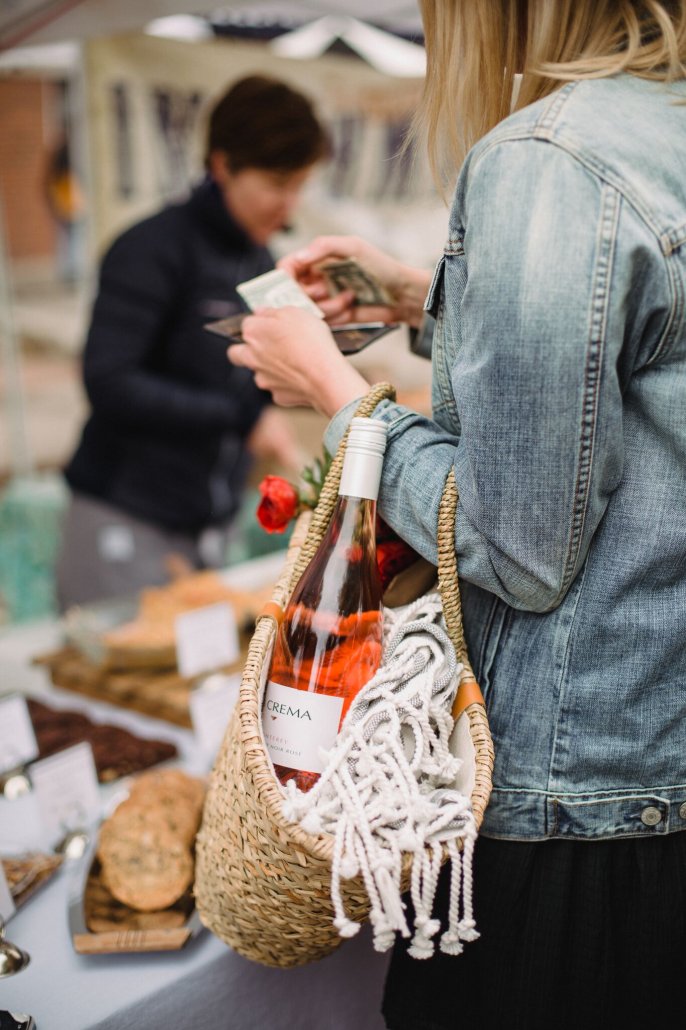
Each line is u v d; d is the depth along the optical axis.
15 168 5.32
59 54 2.74
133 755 1.21
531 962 0.70
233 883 0.69
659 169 0.58
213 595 1.63
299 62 2.95
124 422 2.03
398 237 3.18
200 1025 0.86
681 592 0.67
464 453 0.63
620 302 0.56
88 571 2.11
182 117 2.82
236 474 2.28
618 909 0.71
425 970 0.77
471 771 0.65
